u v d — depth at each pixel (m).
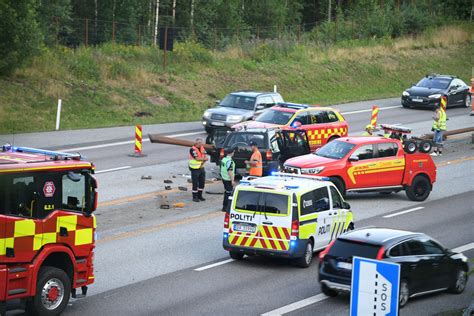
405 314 32.94
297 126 64.25
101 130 74.12
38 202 29.81
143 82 90.88
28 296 29.44
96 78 87.69
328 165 51.97
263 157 55.91
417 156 54.72
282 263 39.94
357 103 98.88
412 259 34.16
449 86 95.69
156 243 42.31
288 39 118.88
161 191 53.72
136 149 64.25
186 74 96.94
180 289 35.06
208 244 42.69
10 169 28.88
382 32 131.38
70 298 33.22
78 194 31.27
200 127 78.75
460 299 35.72
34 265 29.50
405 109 95.56
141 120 81.12
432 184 56.06
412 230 47.00
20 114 75.31
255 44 112.62
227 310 32.50
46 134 70.75
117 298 33.50
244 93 76.00
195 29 124.62
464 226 48.41
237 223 38.88
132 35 114.69
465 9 151.75
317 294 35.06
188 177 58.12
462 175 63.50
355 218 49.47
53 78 83.62
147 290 34.75
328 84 106.62
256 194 38.66
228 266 39.00
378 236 34.28
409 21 138.50
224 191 52.09
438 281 35.41
